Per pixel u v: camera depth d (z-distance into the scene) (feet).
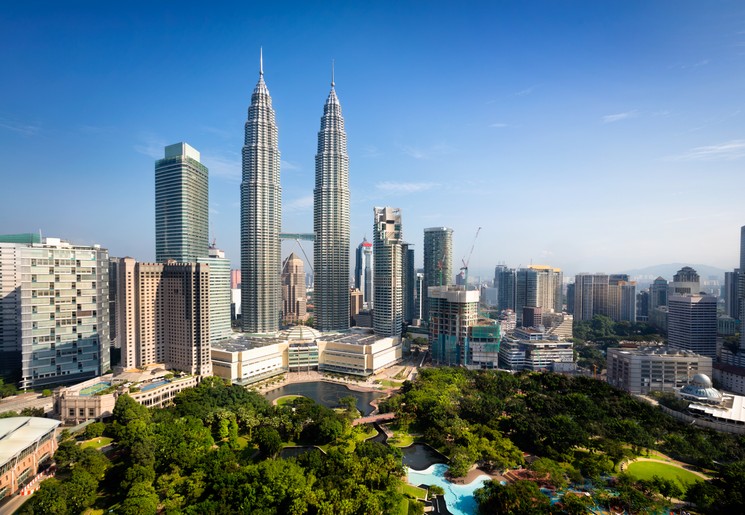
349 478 614.34
